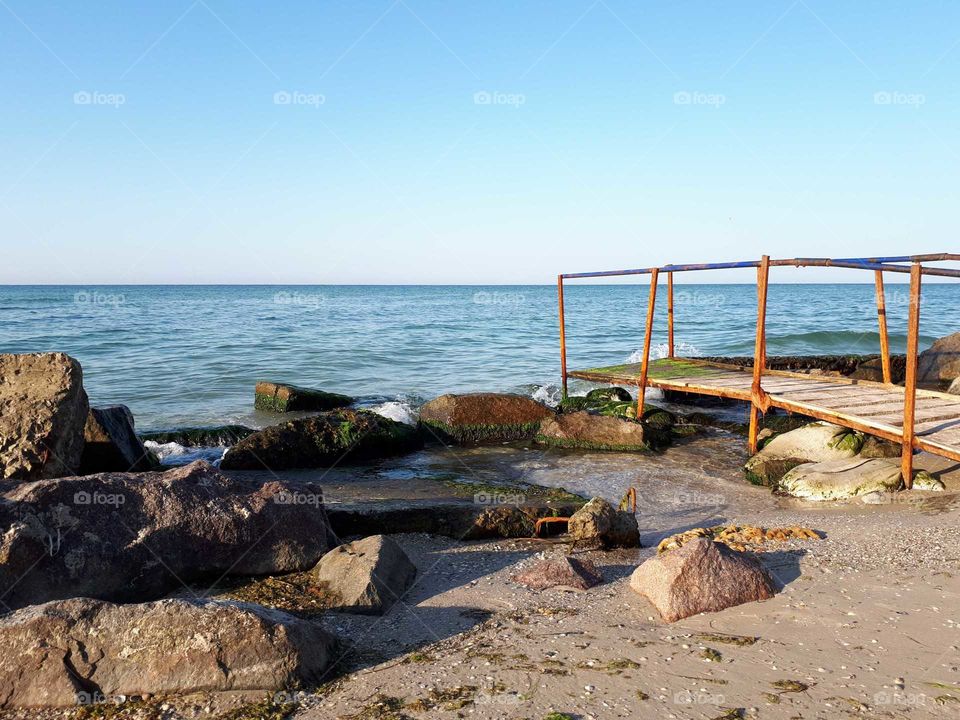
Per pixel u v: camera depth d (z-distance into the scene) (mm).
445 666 4367
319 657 4309
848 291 123625
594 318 46094
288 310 55906
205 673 3980
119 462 9461
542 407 13578
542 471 10773
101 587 5320
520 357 25891
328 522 6699
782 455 10484
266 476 10219
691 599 5074
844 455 9930
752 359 18000
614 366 16641
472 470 10844
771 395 11031
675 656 4328
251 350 26484
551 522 7730
